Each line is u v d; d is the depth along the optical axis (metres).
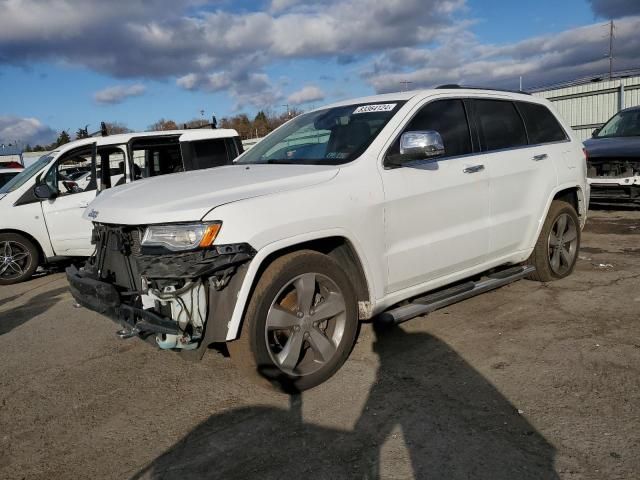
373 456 2.70
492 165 4.52
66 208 7.73
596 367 3.53
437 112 4.30
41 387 3.84
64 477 2.73
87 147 7.86
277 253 3.34
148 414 3.31
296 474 2.60
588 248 7.09
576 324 4.30
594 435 2.77
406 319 3.83
